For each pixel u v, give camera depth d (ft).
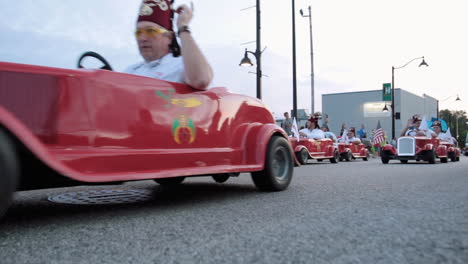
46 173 7.29
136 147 8.92
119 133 8.61
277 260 5.24
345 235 6.57
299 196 11.71
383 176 19.69
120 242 6.30
